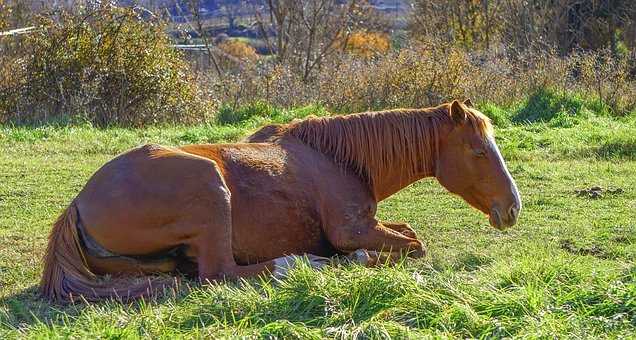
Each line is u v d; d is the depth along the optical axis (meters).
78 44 17.94
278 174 6.43
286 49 32.38
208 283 5.92
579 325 5.08
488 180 6.70
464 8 34.47
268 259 6.40
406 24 39.16
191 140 14.24
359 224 6.62
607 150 13.57
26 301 5.85
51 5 19.39
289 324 4.96
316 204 6.54
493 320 5.11
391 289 5.39
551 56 20.88
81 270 5.92
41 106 17.41
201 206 5.93
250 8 37.91
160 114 18.03
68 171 11.10
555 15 30.83
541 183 10.96
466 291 5.55
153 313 5.20
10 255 7.09
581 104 18.36
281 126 6.92
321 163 6.68
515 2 31.23
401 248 6.68
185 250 6.06
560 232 8.19
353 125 6.83
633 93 19.17
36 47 17.86
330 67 20.84
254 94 19.50
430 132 6.83
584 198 10.01
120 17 18.19
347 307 5.29
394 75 18.56
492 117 17.17
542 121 17.17
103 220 5.90
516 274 5.90
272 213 6.34
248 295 5.43
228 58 35.78
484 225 8.54
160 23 18.70
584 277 5.82
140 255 6.04
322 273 5.67
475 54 21.89
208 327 5.03
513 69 20.58
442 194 10.12
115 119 17.48
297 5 32.34
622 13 31.56
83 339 4.78
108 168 6.08
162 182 5.93
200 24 32.06
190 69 20.03
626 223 8.56
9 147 12.98
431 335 4.91
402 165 6.85
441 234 8.16
